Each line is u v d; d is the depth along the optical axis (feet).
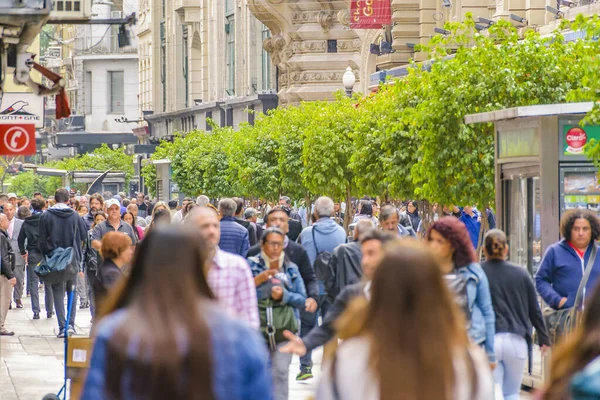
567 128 89.20
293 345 58.39
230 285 58.90
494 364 62.13
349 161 227.40
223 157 360.89
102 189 468.75
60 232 128.36
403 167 178.70
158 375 30.37
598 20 99.96
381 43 297.33
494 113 93.30
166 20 598.34
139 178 604.49
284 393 71.05
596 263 74.90
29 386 93.76
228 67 491.31
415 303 31.04
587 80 97.40
